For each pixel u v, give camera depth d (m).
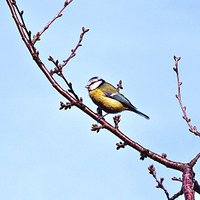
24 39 9.73
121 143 9.29
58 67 9.66
